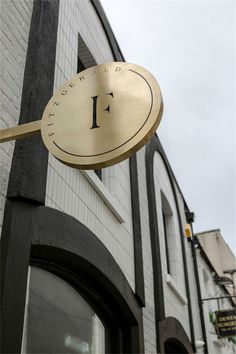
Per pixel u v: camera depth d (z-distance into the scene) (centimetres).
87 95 299
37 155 374
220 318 1139
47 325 408
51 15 468
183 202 1135
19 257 329
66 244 404
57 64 482
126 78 298
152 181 808
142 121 271
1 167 344
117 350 535
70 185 457
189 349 845
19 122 377
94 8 666
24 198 349
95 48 630
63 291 453
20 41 413
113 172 610
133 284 589
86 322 486
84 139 279
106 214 548
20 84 396
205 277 1317
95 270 462
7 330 297
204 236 2111
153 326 646
